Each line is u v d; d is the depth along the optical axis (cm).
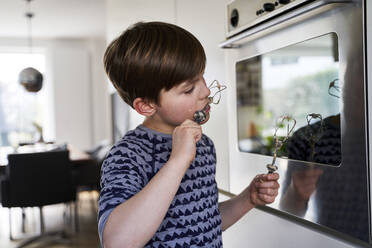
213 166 85
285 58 93
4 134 622
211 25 133
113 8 329
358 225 73
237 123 119
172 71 65
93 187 402
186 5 155
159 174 61
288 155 95
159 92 67
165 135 75
